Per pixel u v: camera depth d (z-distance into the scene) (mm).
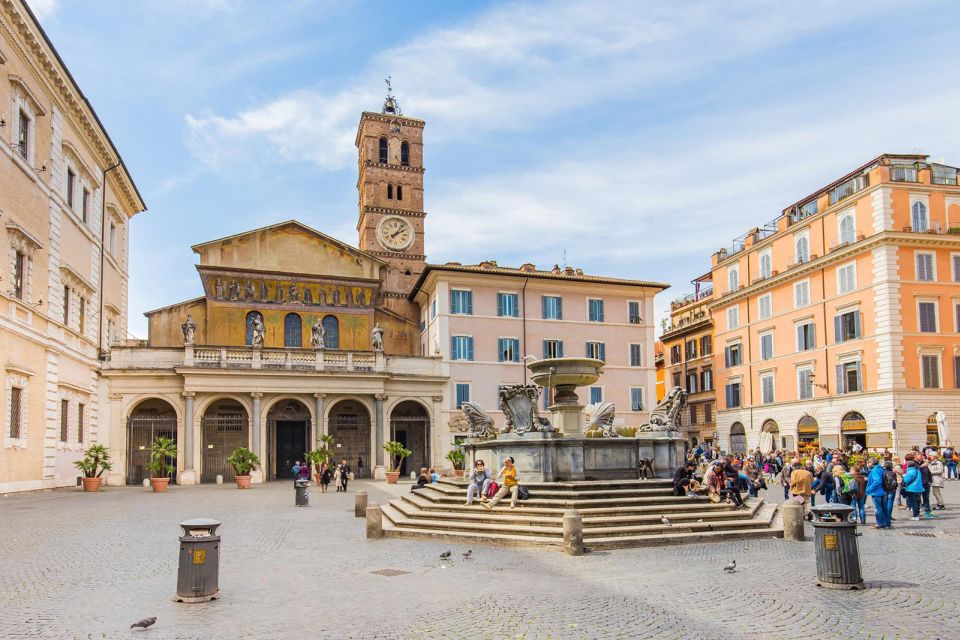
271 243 57062
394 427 52844
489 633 10047
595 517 18703
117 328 51281
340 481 38688
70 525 21953
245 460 42281
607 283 60906
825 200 54750
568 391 26969
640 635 9945
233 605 11664
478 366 56844
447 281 57219
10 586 13008
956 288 49844
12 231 31688
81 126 41125
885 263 48844
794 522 18422
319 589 12875
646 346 62156
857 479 22609
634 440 22781
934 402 48344
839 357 52781
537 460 21734
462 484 23531
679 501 20172
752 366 62812
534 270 62875
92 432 44344
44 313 35562
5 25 30297
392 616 10953
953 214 50594
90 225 44031
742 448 63875
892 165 50312
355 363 50344
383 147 78000
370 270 58969
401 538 19328
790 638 9766
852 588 12578
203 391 46281
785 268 59156
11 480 32156
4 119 30781
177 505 29578
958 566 14836
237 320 54969
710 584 13086
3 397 31016
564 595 12289
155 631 10109
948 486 34750
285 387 48094
